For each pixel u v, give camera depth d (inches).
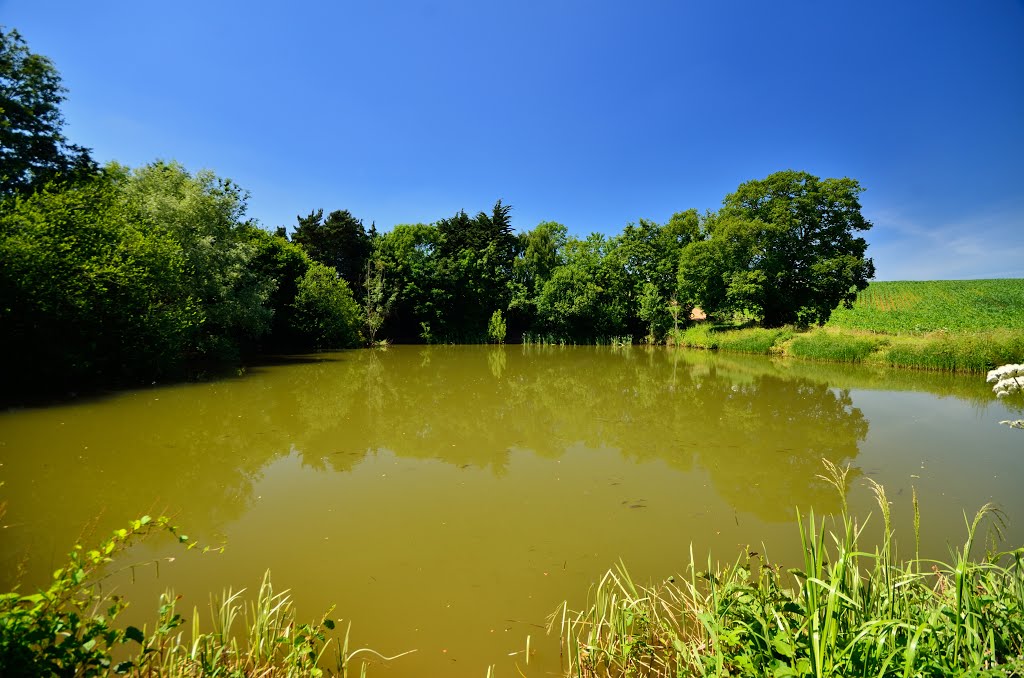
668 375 784.9
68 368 532.1
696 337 1368.1
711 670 103.7
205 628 147.3
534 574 185.8
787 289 1254.3
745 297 1244.5
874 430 405.7
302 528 227.0
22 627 82.4
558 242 1843.0
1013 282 2176.4
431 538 216.8
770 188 1221.7
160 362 639.1
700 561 194.5
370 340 1429.6
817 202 1180.5
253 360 978.7
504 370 855.1
